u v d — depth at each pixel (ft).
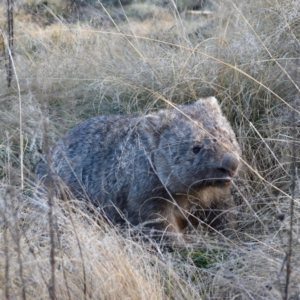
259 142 34.35
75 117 39.91
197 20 48.67
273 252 26.37
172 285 25.95
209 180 29.84
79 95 42.16
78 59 43.62
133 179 31.45
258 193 31.14
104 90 41.37
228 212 31.73
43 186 32.01
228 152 28.84
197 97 38.22
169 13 49.57
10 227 24.41
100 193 32.94
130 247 26.96
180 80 37.99
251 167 31.86
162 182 30.30
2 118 39.27
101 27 48.16
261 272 25.00
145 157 31.17
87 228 28.25
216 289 25.22
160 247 30.50
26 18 49.96
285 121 34.35
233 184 31.60
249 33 38.83
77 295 23.08
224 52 38.55
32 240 26.40
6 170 33.76
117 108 40.52
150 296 23.48
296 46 36.11
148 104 37.52
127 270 24.22
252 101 36.47
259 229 29.99
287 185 31.60
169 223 31.37
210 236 31.07
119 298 23.16
